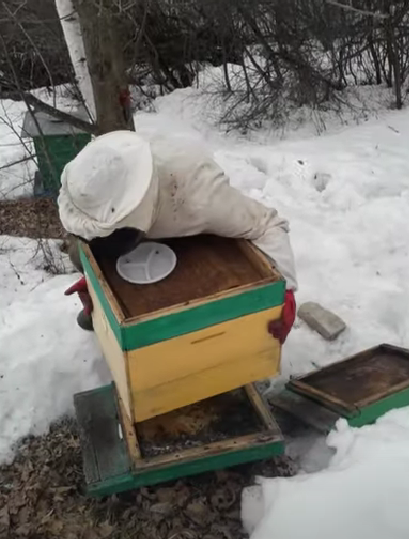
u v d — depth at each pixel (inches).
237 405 122.0
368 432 111.9
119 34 137.4
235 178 223.0
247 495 114.0
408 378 124.9
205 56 374.3
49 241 197.3
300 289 163.3
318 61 320.8
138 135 102.1
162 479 113.0
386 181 212.8
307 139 267.9
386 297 158.7
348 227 189.0
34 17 163.6
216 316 96.7
